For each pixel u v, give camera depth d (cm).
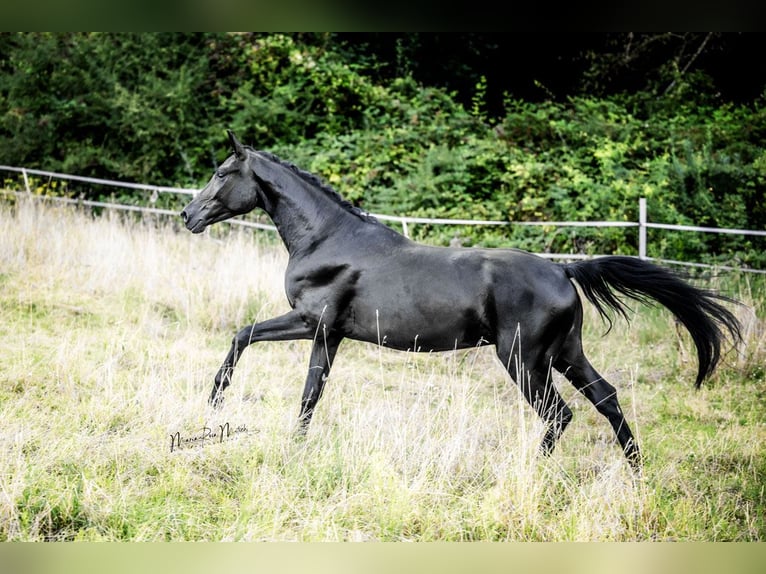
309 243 789
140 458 703
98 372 887
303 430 764
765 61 2214
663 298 746
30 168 2012
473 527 640
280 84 2080
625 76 2316
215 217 809
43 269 1270
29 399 809
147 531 608
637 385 1006
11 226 1388
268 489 658
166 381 863
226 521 631
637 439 738
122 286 1237
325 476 688
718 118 2005
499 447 727
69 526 608
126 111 1980
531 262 739
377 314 757
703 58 2288
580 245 1609
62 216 1478
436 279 741
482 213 1661
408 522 638
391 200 1731
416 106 2036
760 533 650
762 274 1391
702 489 714
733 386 997
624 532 637
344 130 2006
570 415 738
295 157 1875
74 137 2056
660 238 1578
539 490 661
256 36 2159
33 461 666
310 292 780
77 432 743
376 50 2328
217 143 2003
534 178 1720
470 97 2350
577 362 752
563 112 2066
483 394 966
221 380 794
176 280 1251
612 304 760
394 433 725
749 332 1079
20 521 602
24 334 1015
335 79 2050
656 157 1808
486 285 730
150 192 1912
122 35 2094
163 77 2086
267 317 1174
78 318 1109
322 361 785
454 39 2314
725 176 1633
